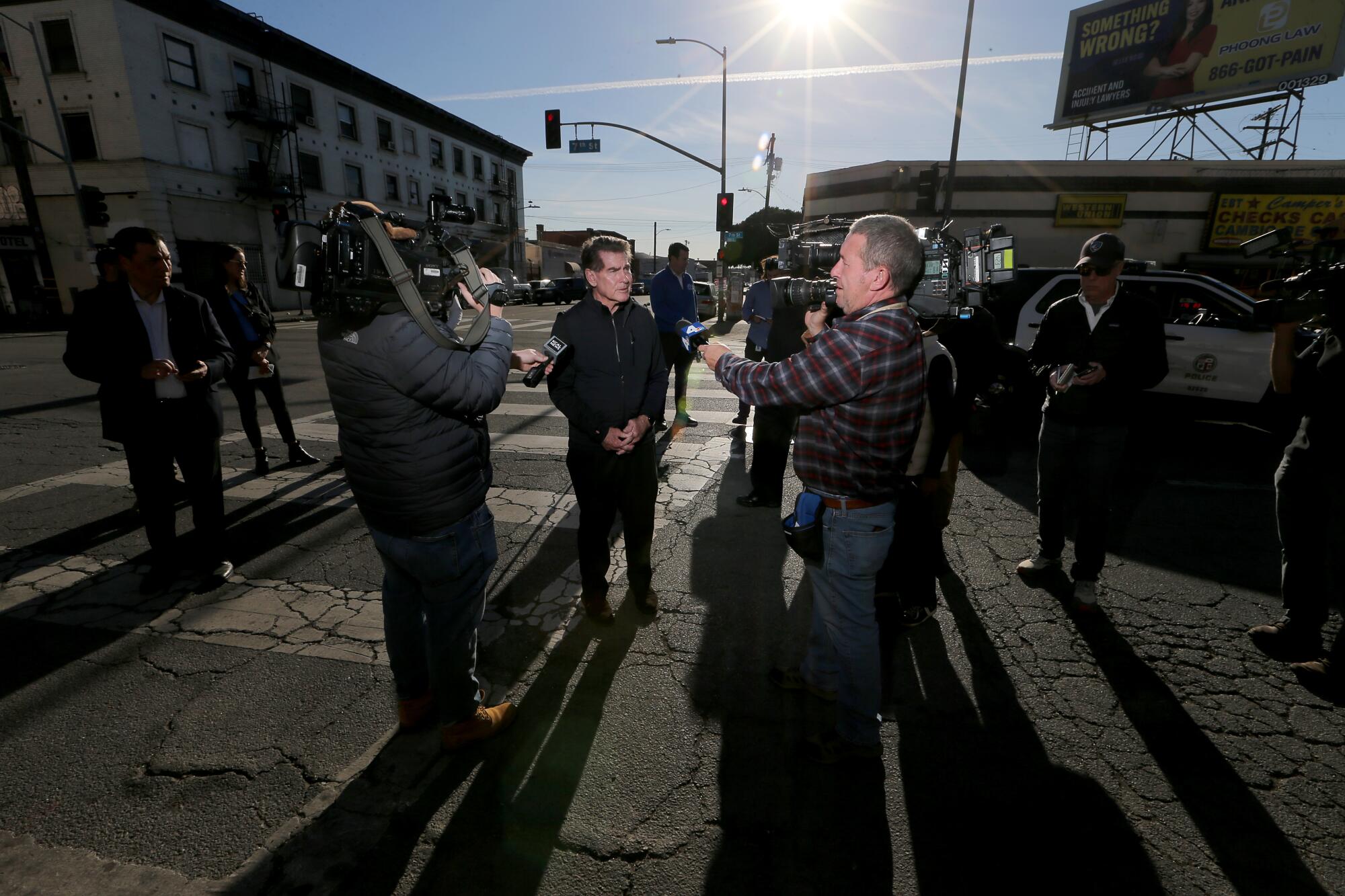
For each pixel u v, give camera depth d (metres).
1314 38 17.88
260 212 24.78
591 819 1.85
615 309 2.55
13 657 2.61
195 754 2.08
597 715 2.27
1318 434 2.38
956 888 1.64
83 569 3.36
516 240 43.47
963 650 2.67
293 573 3.32
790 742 2.15
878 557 1.86
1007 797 1.93
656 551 3.57
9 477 4.81
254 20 23.12
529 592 3.12
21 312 21.95
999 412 6.52
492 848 1.75
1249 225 19.03
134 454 2.97
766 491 4.13
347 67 27.53
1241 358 5.77
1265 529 3.89
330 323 1.64
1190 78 20.39
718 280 22.73
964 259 2.91
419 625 2.08
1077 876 1.68
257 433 4.81
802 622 2.88
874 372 1.63
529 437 5.86
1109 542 3.70
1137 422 6.70
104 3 19.33
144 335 2.86
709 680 2.47
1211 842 1.78
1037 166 19.52
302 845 1.76
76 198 20.16
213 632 2.79
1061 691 2.41
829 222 3.88
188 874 1.67
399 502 1.75
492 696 2.38
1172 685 2.44
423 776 1.99
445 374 1.62
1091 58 22.80
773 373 1.71
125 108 20.16
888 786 1.97
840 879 1.67
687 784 1.97
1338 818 1.85
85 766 2.03
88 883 1.64
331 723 2.23
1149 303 2.65
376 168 30.39
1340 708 2.30
